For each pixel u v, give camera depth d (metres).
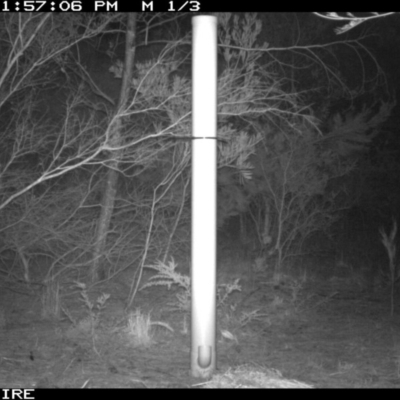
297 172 16.06
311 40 17.05
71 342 9.82
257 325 11.16
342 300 13.62
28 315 11.48
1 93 11.99
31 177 12.69
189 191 13.49
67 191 12.72
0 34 12.04
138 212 13.45
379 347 10.05
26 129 12.29
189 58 13.83
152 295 13.07
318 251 19.02
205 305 8.11
